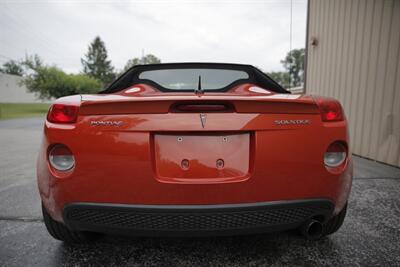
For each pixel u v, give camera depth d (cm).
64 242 159
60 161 114
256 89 178
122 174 111
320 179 119
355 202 221
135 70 193
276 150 115
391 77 357
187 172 114
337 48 480
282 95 136
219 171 114
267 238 163
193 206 112
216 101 111
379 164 365
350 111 444
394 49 352
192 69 190
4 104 2945
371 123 394
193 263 138
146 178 111
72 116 113
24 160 402
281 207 116
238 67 195
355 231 172
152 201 112
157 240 161
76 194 113
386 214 198
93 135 111
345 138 124
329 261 140
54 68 2706
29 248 153
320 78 537
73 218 118
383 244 156
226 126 113
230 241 159
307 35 591
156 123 111
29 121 1273
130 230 117
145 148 111
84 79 2848
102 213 114
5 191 253
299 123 117
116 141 111
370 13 397
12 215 198
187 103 111
